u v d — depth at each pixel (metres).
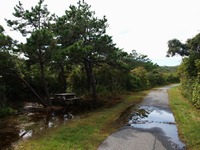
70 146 7.49
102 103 17.58
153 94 24.12
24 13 15.66
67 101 16.94
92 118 11.78
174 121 11.31
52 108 15.50
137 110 14.44
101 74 21.98
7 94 17.17
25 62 15.71
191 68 18.81
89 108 15.71
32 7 15.83
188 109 14.12
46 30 13.73
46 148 7.33
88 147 7.43
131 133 9.12
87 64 18.81
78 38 16.36
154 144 7.77
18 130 10.17
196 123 10.35
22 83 18.22
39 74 19.44
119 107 15.45
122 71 21.41
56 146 7.50
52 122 11.57
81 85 21.45
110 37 15.97
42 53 14.85
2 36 13.32
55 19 16.66
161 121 11.34
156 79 41.31
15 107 16.12
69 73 21.47
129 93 24.88
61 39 15.73
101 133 9.05
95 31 16.69
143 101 18.55
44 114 13.84
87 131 9.29
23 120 12.20
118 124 10.64
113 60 17.25
